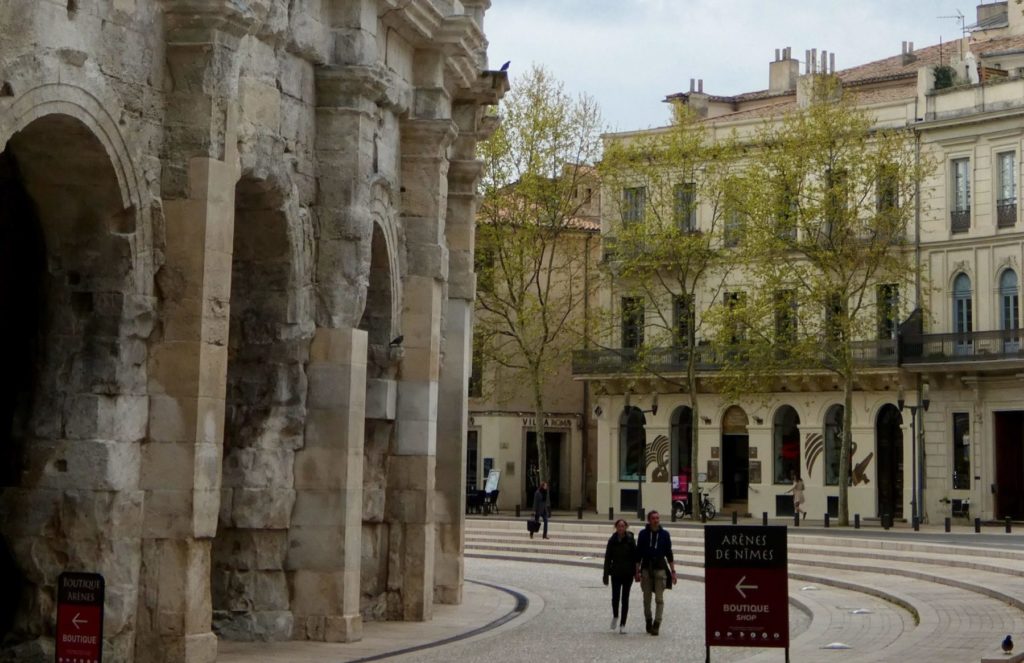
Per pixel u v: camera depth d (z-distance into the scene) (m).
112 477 20.20
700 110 81.00
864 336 62.72
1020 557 42.16
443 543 32.97
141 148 20.53
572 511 76.50
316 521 25.14
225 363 21.50
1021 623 27.78
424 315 29.59
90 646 15.01
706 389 70.56
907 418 64.94
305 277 25.19
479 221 66.88
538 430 66.38
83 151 19.70
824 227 65.06
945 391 64.06
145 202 20.61
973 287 63.88
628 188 70.31
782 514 68.19
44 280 20.69
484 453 75.19
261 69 23.45
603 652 24.89
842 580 38.66
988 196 63.62
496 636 26.97
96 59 19.53
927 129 65.31
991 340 62.38
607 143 73.69
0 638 20.20
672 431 71.94
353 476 25.45
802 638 26.38
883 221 61.97
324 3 25.75
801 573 41.31
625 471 73.50
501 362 68.56
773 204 63.25
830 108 64.75
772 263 63.94
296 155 24.94
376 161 26.88
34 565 20.19
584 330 71.44
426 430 29.52
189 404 20.84
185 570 20.66
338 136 25.75
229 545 24.92
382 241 27.91
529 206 67.19
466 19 29.36
